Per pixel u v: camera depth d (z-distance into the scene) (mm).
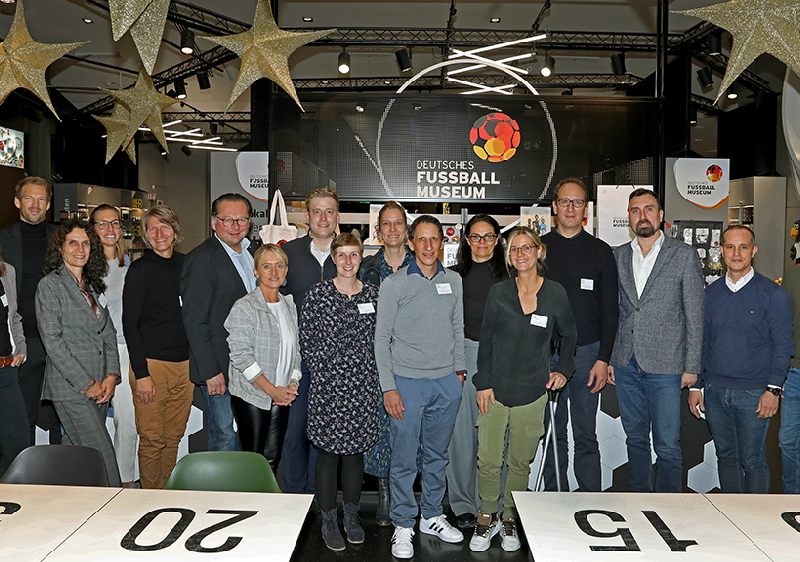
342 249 2457
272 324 2654
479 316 2783
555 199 2955
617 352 2914
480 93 4309
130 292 2826
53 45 2797
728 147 10336
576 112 4348
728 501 1767
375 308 2557
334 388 2480
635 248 2928
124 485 3174
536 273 2551
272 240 3545
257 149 5562
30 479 1969
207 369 2744
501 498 2877
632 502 1754
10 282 2893
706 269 4715
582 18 7570
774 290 2707
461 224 4379
